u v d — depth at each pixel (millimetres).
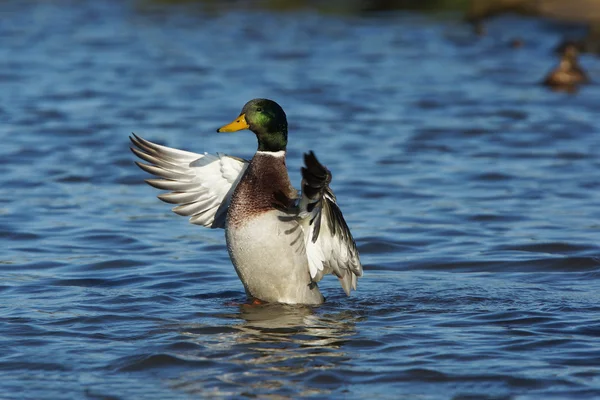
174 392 7781
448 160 18625
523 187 16578
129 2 41875
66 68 28609
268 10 39625
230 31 35219
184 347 8828
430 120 22281
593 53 30812
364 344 8945
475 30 34281
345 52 31469
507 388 7852
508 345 8883
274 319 9758
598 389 7809
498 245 13102
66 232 13602
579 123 21859
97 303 10305
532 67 29156
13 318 9688
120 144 19578
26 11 39906
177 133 20625
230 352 8703
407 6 39500
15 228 13719
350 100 24500
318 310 10125
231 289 11023
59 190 16156
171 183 10789
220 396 7703
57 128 20969
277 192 10039
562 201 15672
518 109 23422
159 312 9992
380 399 7633
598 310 10039
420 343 8977
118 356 8594
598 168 17922
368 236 13523
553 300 10477
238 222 10023
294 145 19750
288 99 24672
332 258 10188
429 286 11211
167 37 34094
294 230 9938
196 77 27484
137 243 13117
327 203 9680
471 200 15727
